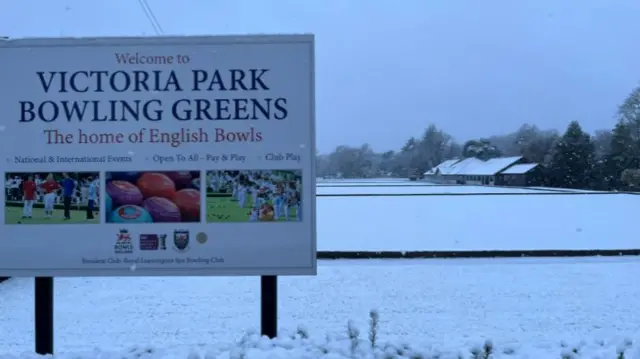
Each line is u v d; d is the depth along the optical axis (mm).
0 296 9438
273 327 4922
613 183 75438
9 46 4789
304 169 4840
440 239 17969
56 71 4793
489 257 13805
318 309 8344
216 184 4828
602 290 9633
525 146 113250
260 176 4840
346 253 13711
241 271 4832
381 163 164000
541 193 55281
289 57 4840
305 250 4840
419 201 41250
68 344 6402
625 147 75375
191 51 4816
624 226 22125
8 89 4789
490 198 45562
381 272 11367
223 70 4824
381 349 4566
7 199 4785
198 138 4824
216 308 8391
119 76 4809
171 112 4816
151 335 6875
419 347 4676
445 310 8250
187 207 4824
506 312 8117
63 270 4789
